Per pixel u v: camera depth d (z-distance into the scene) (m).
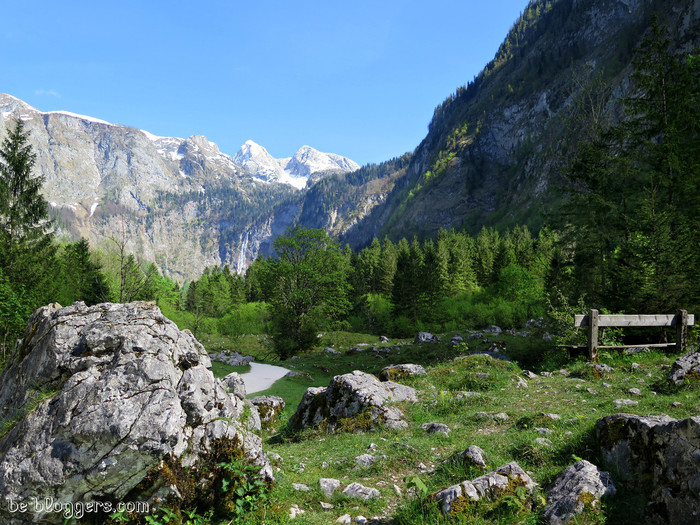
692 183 19.81
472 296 74.88
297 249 48.59
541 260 60.22
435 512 4.80
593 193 23.14
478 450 6.25
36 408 5.13
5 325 22.27
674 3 146.38
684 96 21.30
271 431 12.72
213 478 5.50
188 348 6.46
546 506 4.59
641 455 4.89
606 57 196.62
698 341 14.48
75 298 39.91
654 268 16.48
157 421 4.92
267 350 47.09
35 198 28.95
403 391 11.71
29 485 4.60
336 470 7.01
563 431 7.27
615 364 12.99
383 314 72.25
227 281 109.38
